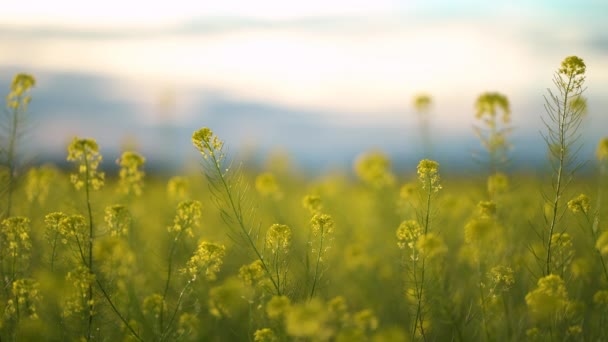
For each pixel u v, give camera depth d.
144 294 1.35
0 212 1.33
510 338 1.20
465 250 1.33
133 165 1.36
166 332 1.18
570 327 1.17
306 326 1.00
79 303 1.17
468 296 1.32
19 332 1.19
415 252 1.20
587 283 1.31
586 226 1.31
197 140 1.21
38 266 1.33
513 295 1.29
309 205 1.36
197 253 1.23
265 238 1.24
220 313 1.24
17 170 1.34
